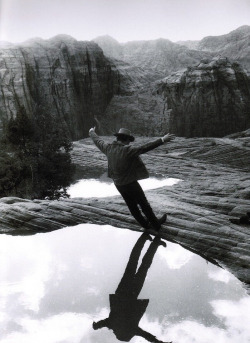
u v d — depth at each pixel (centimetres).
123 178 627
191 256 606
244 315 426
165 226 719
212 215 750
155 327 398
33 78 4788
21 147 2183
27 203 857
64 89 5000
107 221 773
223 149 3216
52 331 387
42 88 4834
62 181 2169
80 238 687
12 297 459
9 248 639
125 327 395
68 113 4978
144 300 457
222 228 683
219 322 410
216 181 1092
